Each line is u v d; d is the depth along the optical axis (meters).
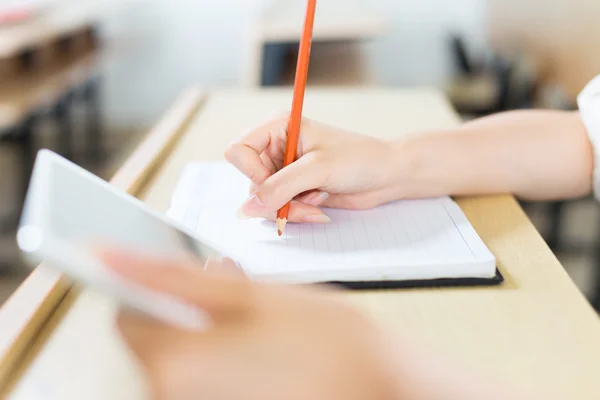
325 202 0.59
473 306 0.45
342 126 0.90
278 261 0.48
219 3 2.96
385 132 0.87
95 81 2.95
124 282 0.22
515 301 0.45
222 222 0.56
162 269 0.23
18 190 2.30
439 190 0.62
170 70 3.08
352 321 0.23
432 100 1.03
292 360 0.21
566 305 0.45
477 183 0.63
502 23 2.43
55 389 0.36
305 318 0.23
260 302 0.23
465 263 0.47
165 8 2.97
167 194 0.65
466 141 0.63
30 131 2.17
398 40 3.03
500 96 2.24
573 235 2.01
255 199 0.54
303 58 0.55
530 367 0.38
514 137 0.64
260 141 0.58
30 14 2.07
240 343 0.22
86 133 2.97
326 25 1.44
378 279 0.48
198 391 0.22
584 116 0.65
